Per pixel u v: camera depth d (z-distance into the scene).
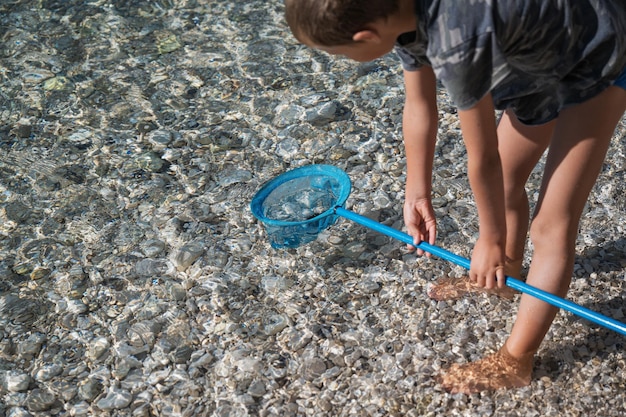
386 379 1.76
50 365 1.87
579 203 1.52
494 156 1.46
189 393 1.78
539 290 1.58
